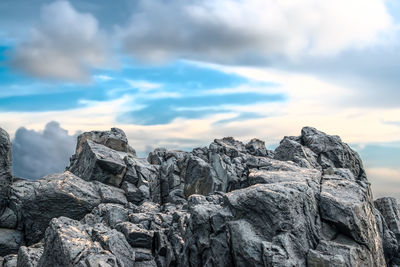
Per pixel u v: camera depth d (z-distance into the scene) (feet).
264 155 245.86
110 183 204.54
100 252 103.19
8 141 188.75
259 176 126.31
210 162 211.41
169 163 232.12
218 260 98.43
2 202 183.83
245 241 91.71
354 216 97.04
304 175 127.95
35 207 176.55
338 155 190.90
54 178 190.60
